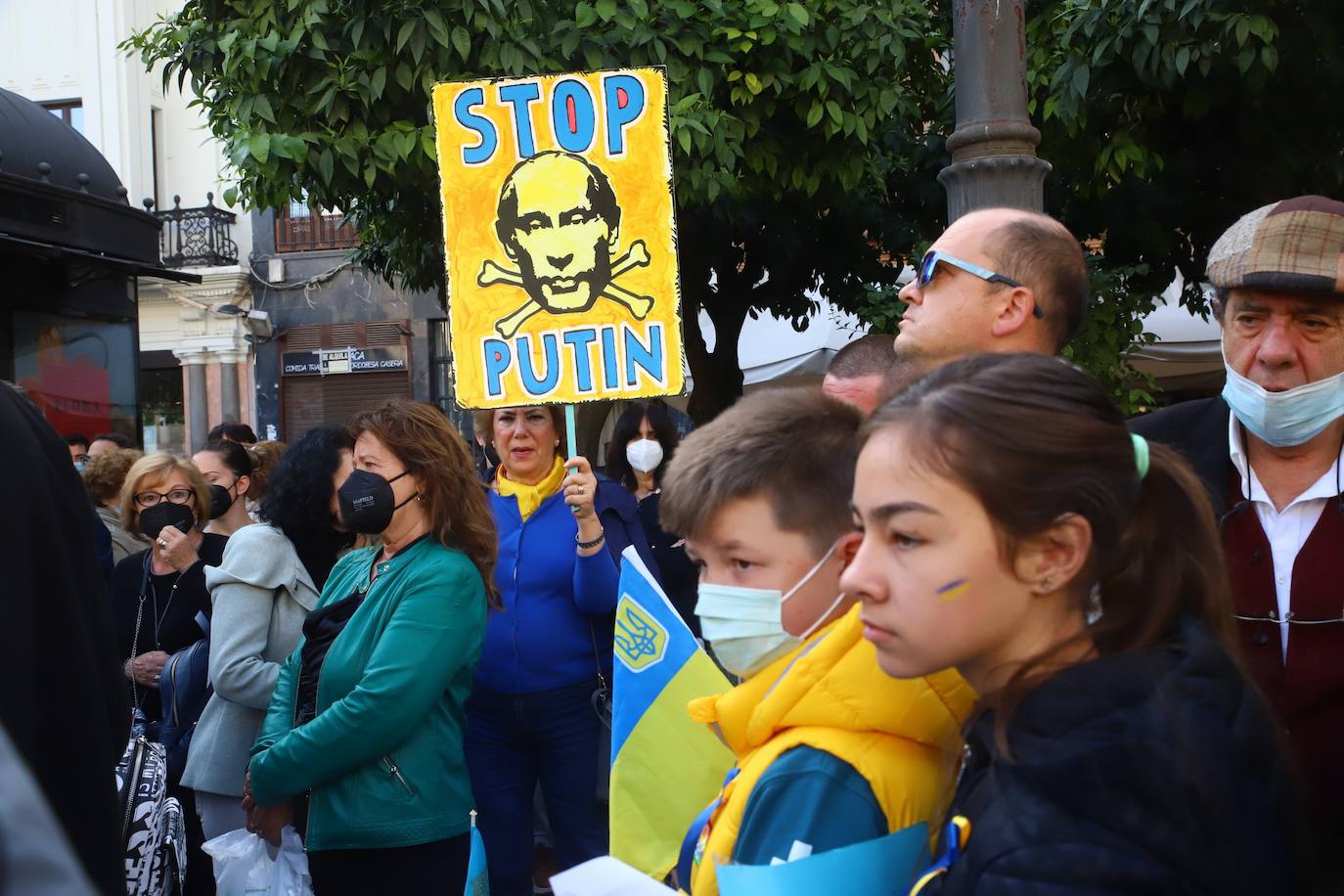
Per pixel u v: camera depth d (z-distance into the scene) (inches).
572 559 135.3
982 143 125.1
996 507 41.4
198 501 153.3
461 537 111.0
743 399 61.1
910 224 304.3
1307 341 71.8
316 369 682.2
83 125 671.8
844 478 56.3
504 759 134.8
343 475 136.9
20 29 677.9
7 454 57.7
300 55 225.8
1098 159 245.1
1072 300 75.7
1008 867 37.6
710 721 59.8
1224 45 213.9
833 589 56.6
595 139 127.4
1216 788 37.5
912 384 45.9
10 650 54.8
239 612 127.9
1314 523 74.4
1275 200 259.8
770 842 49.8
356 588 117.2
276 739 112.9
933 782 50.8
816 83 240.7
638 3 221.9
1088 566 43.3
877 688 50.3
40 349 236.2
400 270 317.1
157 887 114.7
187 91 695.1
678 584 166.9
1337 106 238.5
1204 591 45.7
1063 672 41.0
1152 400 194.5
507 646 133.8
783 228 295.3
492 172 128.6
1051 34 250.8
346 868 105.6
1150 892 36.0
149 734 144.3
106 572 178.5
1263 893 38.6
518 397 129.0
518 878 133.4
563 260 128.0
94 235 242.5
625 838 71.4
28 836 19.0
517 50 221.5
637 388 127.7
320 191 251.4
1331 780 71.5
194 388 689.6
